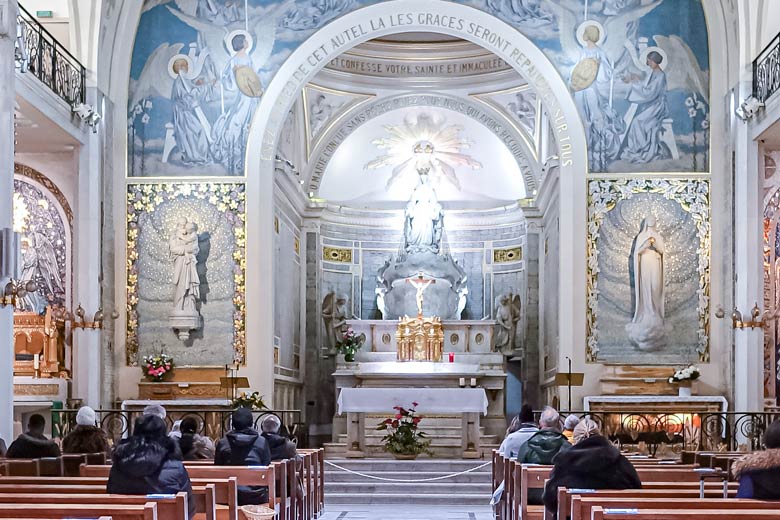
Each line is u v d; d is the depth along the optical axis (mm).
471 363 25875
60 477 10109
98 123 20172
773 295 20516
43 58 18109
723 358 20469
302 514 13414
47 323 19312
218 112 21422
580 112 21109
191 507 8398
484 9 21391
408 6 21391
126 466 8195
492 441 23031
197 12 21594
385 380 24250
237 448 10930
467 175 29016
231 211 21234
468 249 28953
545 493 8828
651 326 20516
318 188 28422
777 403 20328
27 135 19016
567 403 20500
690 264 20812
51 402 18859
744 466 7637
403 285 27797
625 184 20922
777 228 20578
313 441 27297
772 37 19984
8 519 6477
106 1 20406
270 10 21562
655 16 21219
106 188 20688
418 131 28875
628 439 17625
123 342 21047
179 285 20938
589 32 21234
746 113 19328
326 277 28312
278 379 23234
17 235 14883
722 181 20828
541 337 26828
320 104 27781
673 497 8039
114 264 21062
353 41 21547
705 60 21109
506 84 27375
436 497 17750
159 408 10250
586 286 20750
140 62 21562
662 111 21078
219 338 21047
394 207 29312
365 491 18328
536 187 27922
